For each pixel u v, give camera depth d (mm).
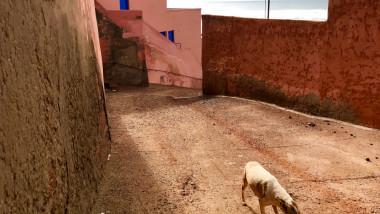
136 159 5539
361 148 5883
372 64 6430
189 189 4613
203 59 10906
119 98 10227
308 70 7688
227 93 10266
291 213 3195
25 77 2363
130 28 12617
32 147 2359
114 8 16688
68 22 3721
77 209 3311
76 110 3715
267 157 5641
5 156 1959
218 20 9961
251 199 4383
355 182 4734
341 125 7016
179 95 11641
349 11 6566
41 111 2598
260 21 8633
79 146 3668
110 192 4414
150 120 7770
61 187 2873
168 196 4410
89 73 4699
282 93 8484
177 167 5277
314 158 5551
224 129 7086
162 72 14594
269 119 7676
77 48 4078
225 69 10125
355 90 6832
